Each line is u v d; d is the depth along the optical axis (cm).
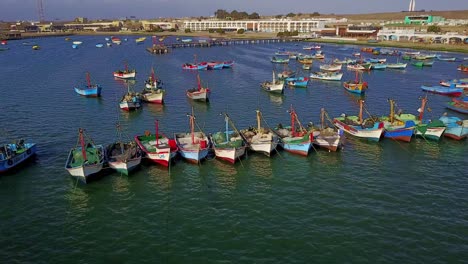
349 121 7406
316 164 5919
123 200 4844
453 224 4250
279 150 6444
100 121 8344
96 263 3656
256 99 10600
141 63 18288
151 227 4244
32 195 4972
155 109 9444
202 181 5353
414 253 3759
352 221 4312
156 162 5797
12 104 9731
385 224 4247
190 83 13025
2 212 4569
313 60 19538
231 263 3634
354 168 5775
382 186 5184
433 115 8950
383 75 14862
